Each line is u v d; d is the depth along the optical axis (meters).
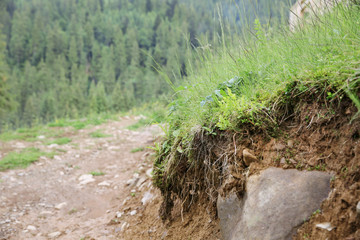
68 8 172.00
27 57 138.00
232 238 1.85
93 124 12.05
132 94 64.44
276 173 1.83
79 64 138.00
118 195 4.67
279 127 2.04
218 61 3.06
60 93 97.75
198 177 2.43
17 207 4.52
